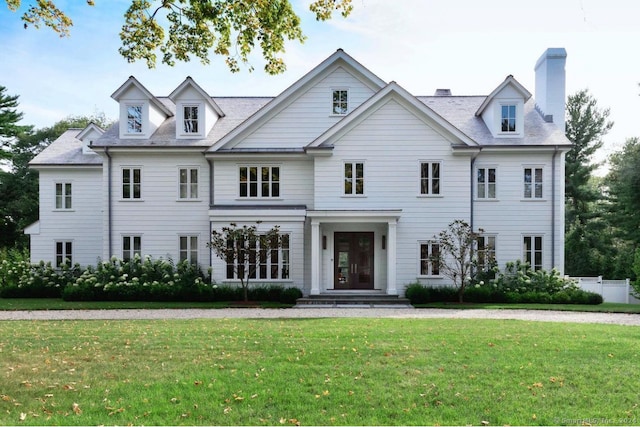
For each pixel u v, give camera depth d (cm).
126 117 2320
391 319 1405
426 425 563
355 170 2134
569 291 2009
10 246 4425
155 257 2269
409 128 2134
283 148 2242
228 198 2242
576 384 712
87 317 1520
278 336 1068
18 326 1256
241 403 634
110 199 2275
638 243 3503
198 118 2328
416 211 2127
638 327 1230
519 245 2208
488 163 2230
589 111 4447
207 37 1144
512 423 569
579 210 4297
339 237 2203
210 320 1379
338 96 2255
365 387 698
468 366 804
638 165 3294
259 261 2027
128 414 595
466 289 2003
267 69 1212
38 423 564
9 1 1010
